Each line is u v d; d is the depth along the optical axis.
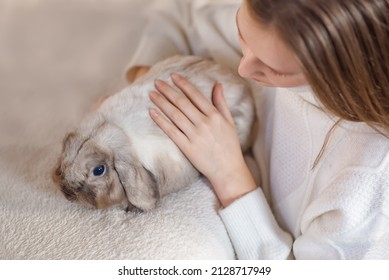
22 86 1.47
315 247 1.01
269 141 1.19
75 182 1.02
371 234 0.94
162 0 1.46
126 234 1.01
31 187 1.12
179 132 1.04
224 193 1.08
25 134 1.30
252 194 1.06
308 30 0.71
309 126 1.03
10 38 1.61
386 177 0.89
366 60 0.75
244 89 1.18
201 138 1.04
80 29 1.63
